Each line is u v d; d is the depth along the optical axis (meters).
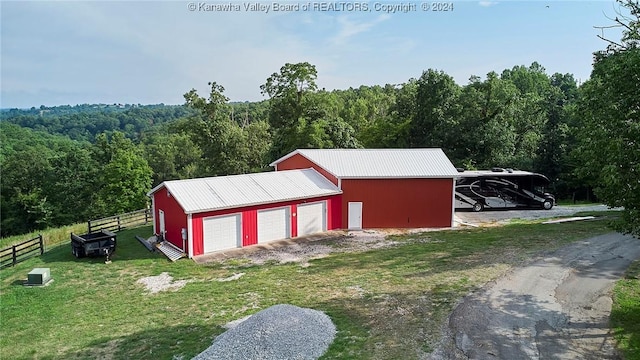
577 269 16.81
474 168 42.88
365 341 11.26
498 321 12.33
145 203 49.81
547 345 10.95
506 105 43.12
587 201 41.22
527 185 32.38
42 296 16.67
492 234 23.98
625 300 13.70
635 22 12.97
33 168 56.81
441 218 26.86
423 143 46.38
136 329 13.27
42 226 54.31
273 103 49.56
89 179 55.69
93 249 21.53
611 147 10.70
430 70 45.38
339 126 44.06
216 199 22.58
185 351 11.54
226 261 20.62
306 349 10.63
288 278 17.56
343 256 20.67
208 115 50.38
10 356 11.98
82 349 12.12
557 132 41.69
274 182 25.92
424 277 16.56
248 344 10.67
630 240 21.14
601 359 10.27
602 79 13.10
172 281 17.94
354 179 26.44
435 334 11.58
